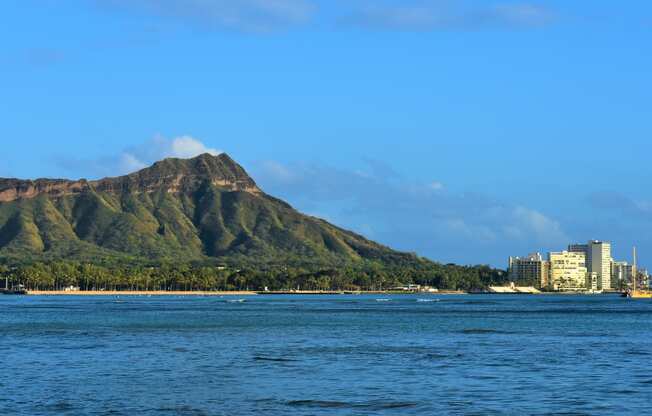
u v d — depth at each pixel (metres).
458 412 90.56
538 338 185.25
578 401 96.94
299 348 159.00
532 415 88.94
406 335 195.12
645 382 111.19
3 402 95.62
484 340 179.50
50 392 102.62
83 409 91.81
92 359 138.50
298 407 93.38
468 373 120.44
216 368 126.62
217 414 89.50
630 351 152.50
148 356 143.25
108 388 105.94
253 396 100.31
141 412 90.31
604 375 118.12
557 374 119.25
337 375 118.50
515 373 120.31
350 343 171.12
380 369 125.25
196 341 175.25
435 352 151.00
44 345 164.38
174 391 103.94
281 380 113.38
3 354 146.25
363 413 90.12
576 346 163.50
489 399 98.31
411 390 104.75
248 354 147.25
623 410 91.75
